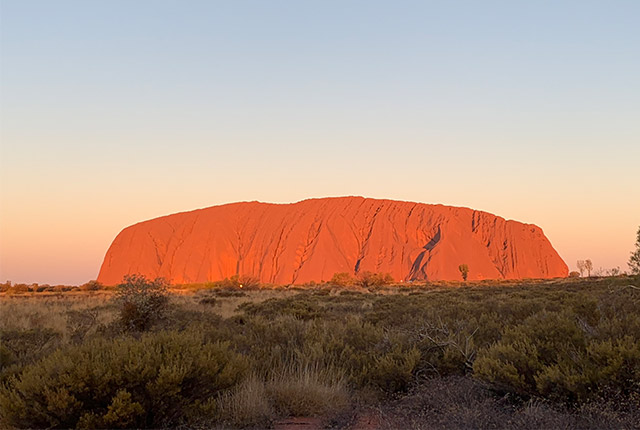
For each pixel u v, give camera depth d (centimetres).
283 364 882
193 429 600
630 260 1298
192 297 4244
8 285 8119
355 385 811
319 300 3284
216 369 631
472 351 829
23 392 555
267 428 634
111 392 571
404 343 923
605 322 781
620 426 516
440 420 583
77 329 1486
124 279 1571
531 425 533
